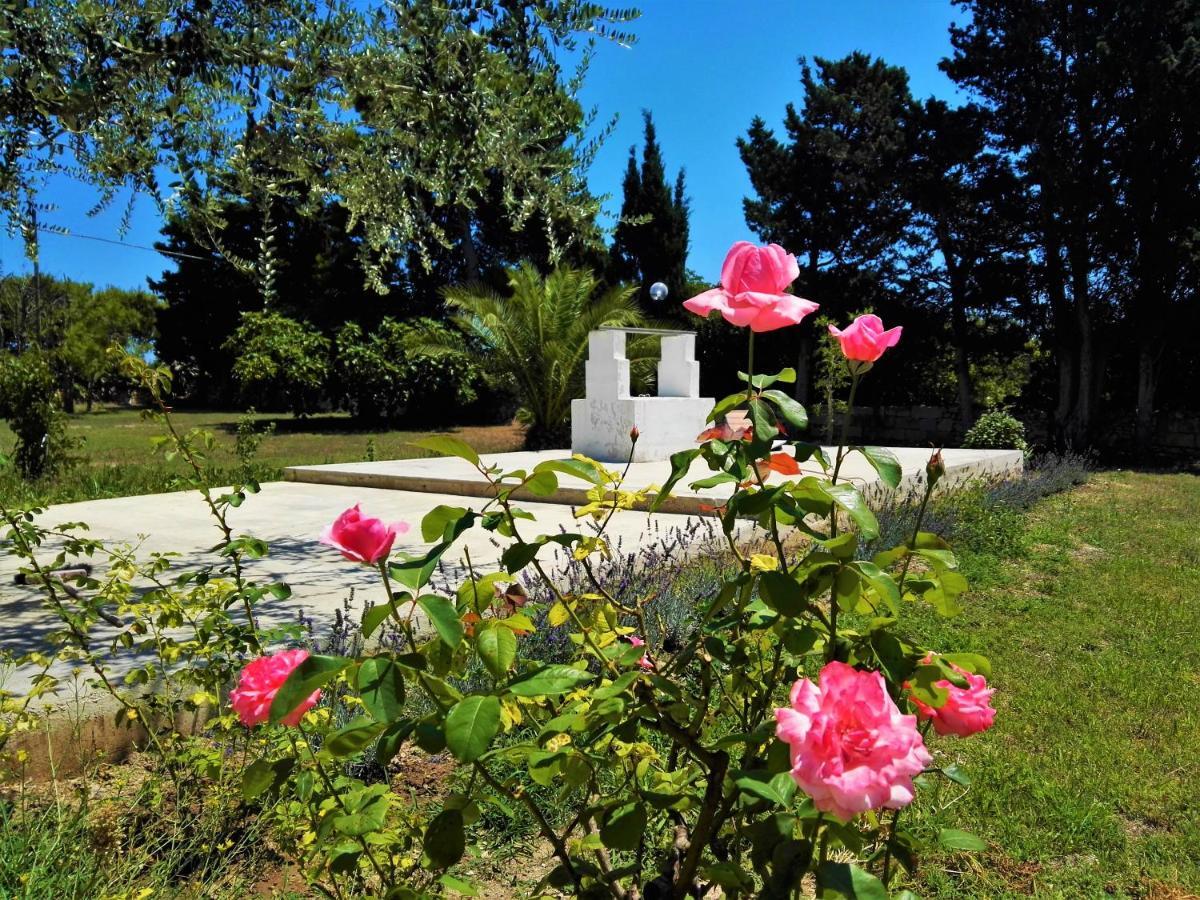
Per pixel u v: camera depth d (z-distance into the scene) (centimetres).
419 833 166
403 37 426
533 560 151
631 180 2494
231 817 233
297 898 209
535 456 1197
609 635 176
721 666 186
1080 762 316
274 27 414
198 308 3084
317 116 432
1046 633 471
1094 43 1488
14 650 343
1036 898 234
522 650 315
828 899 110
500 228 2441
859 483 716
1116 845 262
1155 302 1566
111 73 381
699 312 133
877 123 1952
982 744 330
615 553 518
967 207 1794
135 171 405
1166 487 1148
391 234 491
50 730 258
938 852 254
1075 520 838
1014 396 1934
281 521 718
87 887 187
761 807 133
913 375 2080
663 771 175
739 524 563
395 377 2189
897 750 89
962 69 1683
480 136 439
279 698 110
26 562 538
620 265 2552
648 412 1080
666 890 142
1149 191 1514
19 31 354
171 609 246
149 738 272
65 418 1088
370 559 123
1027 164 1650
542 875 229
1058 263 1675
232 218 2366
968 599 535
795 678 174
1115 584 584
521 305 1784
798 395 2150
